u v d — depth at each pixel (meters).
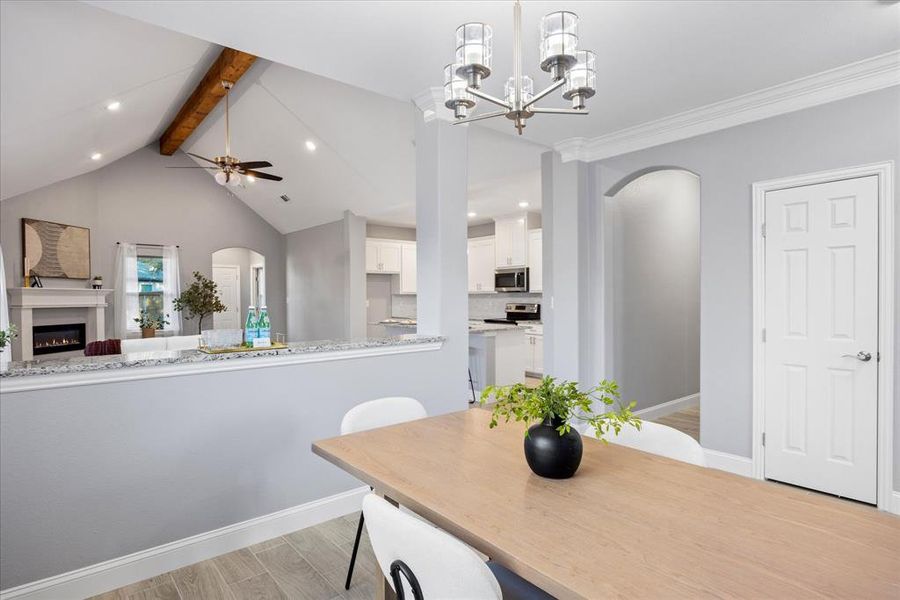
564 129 3.82
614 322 4.37
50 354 6.18
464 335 3.27
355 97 4.71
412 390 3.00
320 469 2.63
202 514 2.24
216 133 6.74
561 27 1.41
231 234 8.55
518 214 7.58
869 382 2.79
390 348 2.85
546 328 4.46
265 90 5.22
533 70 2.82
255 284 10.84
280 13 2.22
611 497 1.26
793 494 1.28
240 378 2.34
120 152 6.89
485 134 4.35
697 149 3.54
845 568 0.92
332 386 2.66
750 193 3.27
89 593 1.94
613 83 2.99
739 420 3.34
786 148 3.11
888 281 2.72
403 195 6.25
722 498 1.25
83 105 4.35
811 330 3.01
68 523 1.90
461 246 3.23
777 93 3.06
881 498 2.75
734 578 0.89
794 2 2.15
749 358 3.29
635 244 4.64
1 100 3.54
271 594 2.00
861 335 2.82
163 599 1.95
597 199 4.18
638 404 4.71
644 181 4.76
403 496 1.28
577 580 0.88
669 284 5.11
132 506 2.05
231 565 2.20
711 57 2.67
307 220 8.20
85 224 6.91
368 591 2.02
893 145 2.71
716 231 3.45
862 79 2.78
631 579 0.89
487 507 1.20
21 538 1.81
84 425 1.93
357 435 1.82
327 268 7.93
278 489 2.48
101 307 6.85
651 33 2.41
